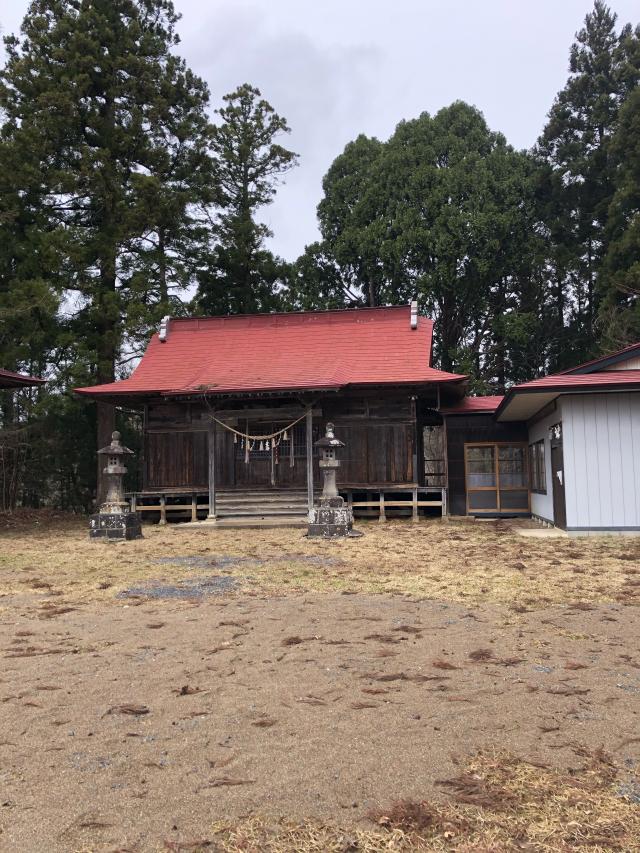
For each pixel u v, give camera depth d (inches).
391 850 99.6
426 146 1215.6
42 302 735.7
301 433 703.7
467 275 1152.2
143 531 608.1
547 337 1293.1
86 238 858.8
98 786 119.5
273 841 102.3
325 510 517.7
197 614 248.7
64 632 225.0
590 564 355.9
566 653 194.1
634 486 481.7
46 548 481.4
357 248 1195.9
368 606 258.1
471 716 147.6
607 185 1219.2
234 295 1104.2
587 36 1321.4
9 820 108.8
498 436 714.8
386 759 127.9
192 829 105.8
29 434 869.2
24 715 152.3
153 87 894.4
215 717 149.2
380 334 775.7
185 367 756.0
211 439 657.6
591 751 130.6
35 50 894.4
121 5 918.4
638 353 560.1
